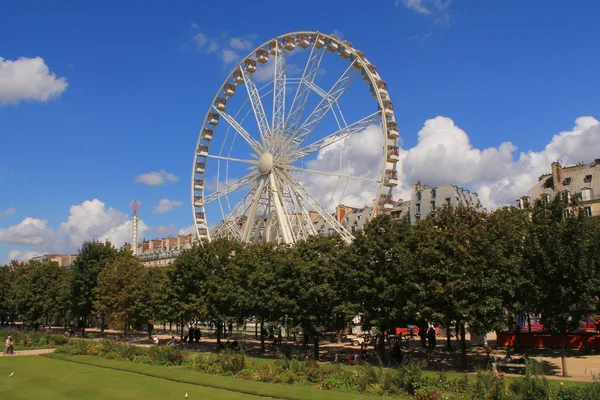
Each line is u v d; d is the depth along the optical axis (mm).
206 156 88125
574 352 49375
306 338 60344
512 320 44594
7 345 57281
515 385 26062
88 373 40594
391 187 65312
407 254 42312
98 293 83812
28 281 102312
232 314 57688
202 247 64500
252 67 81250
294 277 50250
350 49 69250
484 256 39469
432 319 40375
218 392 31359
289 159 73625
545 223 38438
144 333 98875
